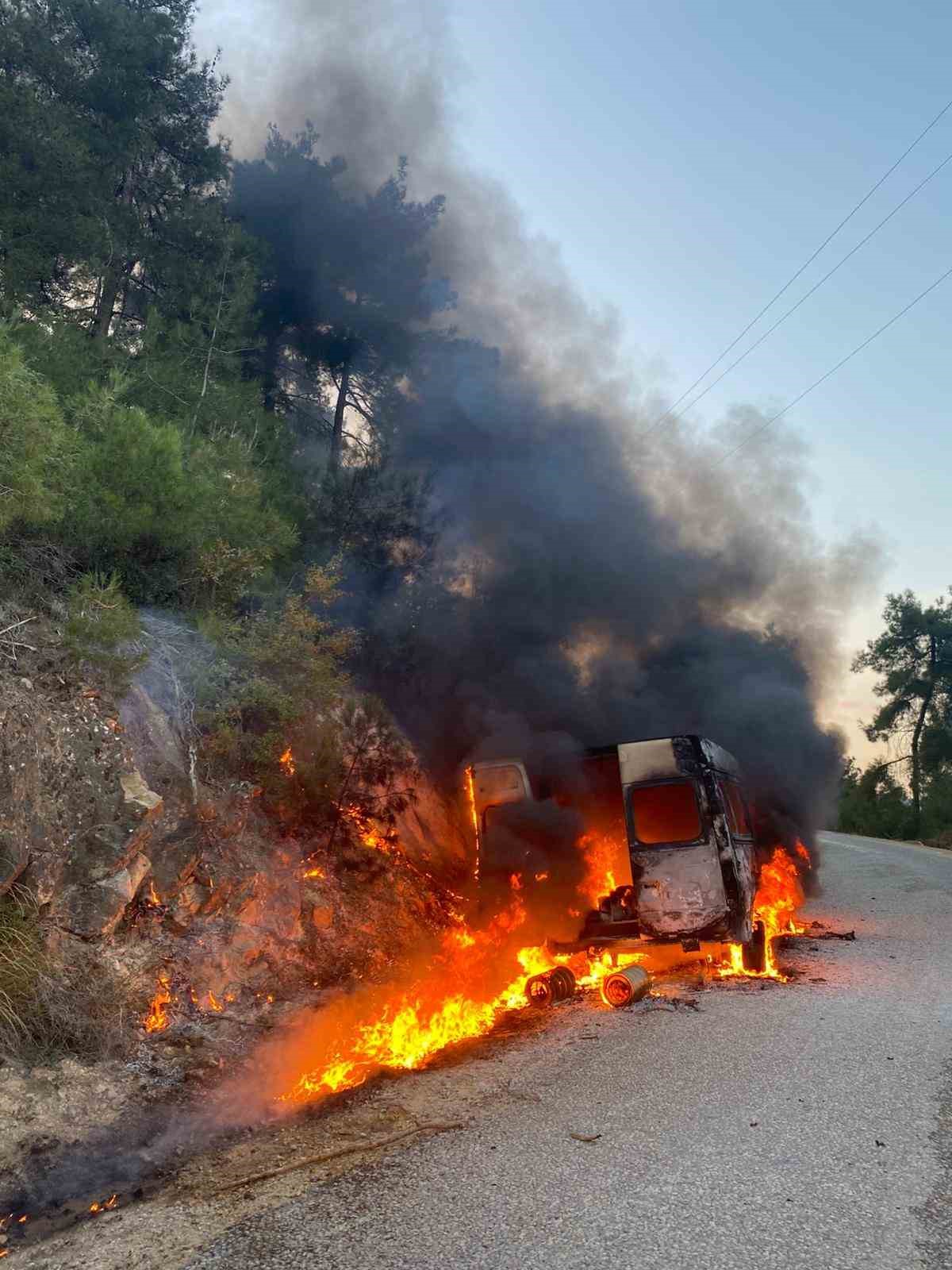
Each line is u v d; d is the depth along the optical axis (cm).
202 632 771
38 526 698
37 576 707
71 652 655
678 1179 368
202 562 811
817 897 1349
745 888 777
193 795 692
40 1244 344
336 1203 360
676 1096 468
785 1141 402
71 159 1216
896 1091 466
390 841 931
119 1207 371
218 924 660
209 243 1491
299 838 812
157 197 1562
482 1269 303
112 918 572
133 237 1385
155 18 1466
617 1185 364
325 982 687
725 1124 426
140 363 1080
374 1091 498
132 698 704
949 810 3556
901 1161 377
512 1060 550
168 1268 315
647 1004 678
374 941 775
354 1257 315
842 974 770
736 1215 335
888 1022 604
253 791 768
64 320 1114
